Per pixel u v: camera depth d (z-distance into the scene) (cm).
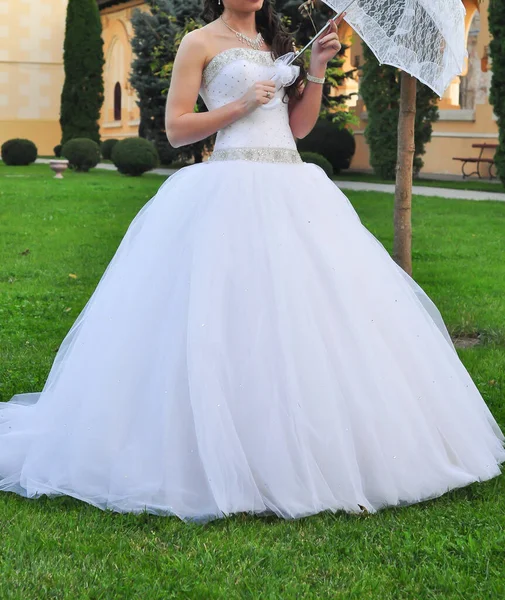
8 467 360
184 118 358
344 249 352
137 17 2136
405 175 598
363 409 322
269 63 370
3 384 482
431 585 270
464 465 344
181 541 294
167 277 343
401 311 352
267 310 327
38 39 3453
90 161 2283
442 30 355
